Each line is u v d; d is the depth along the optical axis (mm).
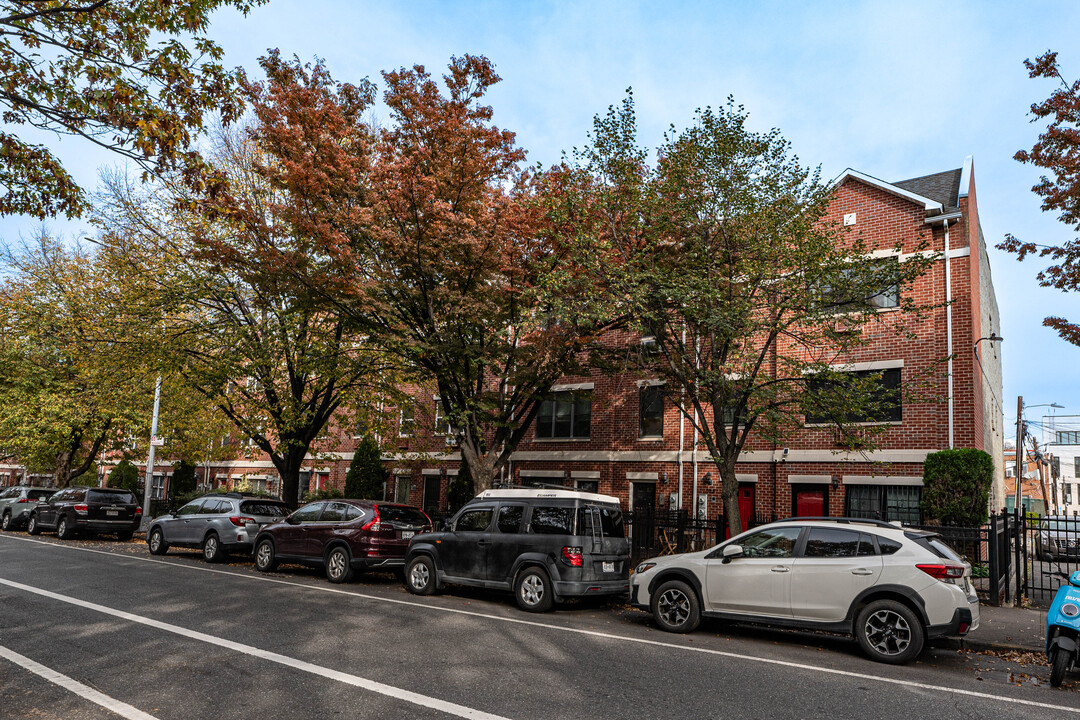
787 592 8570
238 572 14156
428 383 16688
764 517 18328
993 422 21594
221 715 5070
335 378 17750
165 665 6367
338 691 5719
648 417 21562
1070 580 7320
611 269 12094
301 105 13258
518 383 14922
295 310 16203
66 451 28719
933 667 7770
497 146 13922
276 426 19125
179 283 17750
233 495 16578
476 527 11828
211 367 18312
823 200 12781
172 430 25109
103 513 20969
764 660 7602
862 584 8141
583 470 22391
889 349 17172
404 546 13531
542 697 5738
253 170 15656
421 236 13539
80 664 6355
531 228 13859
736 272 12562
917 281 17109
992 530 12109
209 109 7117
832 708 5785
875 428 12797
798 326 13719
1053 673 7031
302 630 8148
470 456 15812
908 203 17469
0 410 25719
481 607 10836
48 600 9633
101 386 24016
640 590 9781
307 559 13938
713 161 12406
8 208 7105
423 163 13477
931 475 15062
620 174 13070
